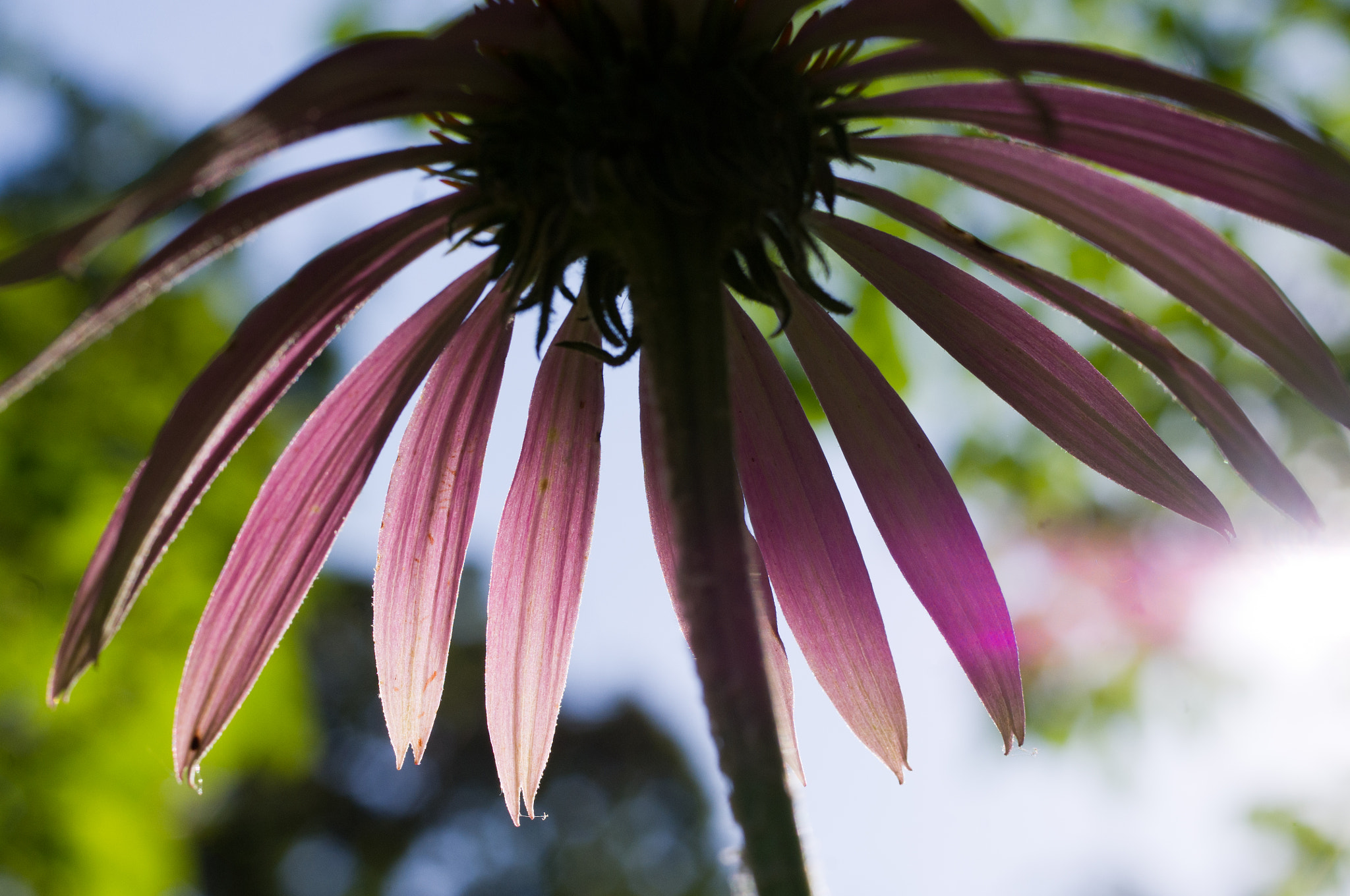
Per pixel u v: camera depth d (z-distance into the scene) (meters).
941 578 0.28
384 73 0.24
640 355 0.28
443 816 2.51
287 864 2.28
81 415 0.40
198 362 0.43
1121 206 0.26
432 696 0.28
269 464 0.43
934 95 0.26
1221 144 0.25
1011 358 0.27
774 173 0.25
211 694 0.27
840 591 0.28
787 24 0.25
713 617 0.24
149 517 0.25
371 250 0.26
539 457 0.28
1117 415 0.27
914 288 0.28
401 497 0.28
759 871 0.23
